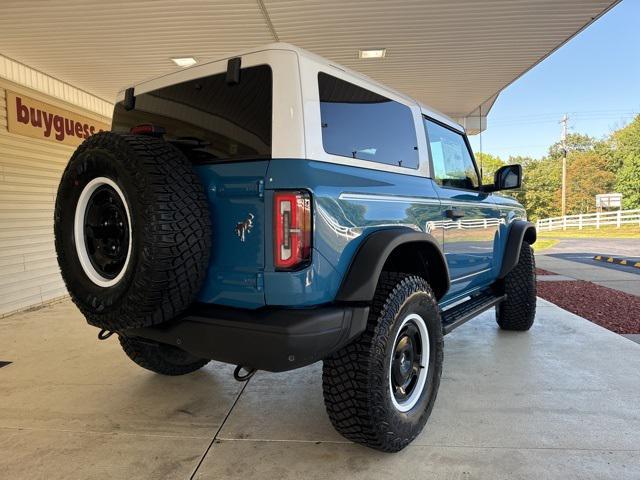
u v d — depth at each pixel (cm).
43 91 691
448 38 615
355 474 228
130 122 286
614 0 509
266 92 215
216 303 218
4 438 266
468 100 969
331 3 511
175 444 259
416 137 307
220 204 214
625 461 238
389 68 741
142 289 199
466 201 352
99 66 674
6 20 522
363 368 225
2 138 599
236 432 273
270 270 200
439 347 278
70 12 509
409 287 248
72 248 233
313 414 297
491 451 248
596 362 389
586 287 762
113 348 439
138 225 198
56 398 322
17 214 620
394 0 503
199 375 367
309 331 196
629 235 2434
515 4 519
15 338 476
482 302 406
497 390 330
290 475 228
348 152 238
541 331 491
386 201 250
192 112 244
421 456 244
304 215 199
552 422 281
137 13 518
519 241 433
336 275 215
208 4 504
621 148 4969
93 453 249
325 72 231
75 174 229
